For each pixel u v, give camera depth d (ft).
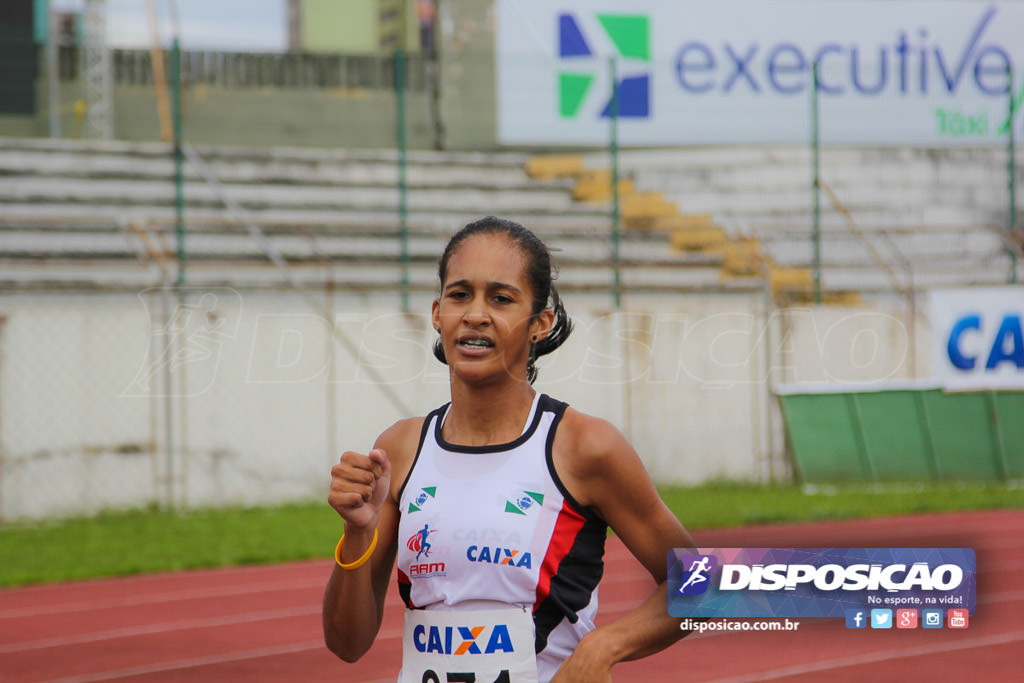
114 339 65.41
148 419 65.72
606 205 94.73
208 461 66.49
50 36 107.24
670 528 11.28
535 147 96.22
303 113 96.84
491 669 10.68
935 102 100.99
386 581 12.03
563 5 96.48
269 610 40.16
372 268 80.69
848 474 74.74
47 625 37.93
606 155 98.48
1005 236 96.89
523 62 95.96
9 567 48.32
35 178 84.02
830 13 99.35
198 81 95.50
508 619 10.73
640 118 96.84
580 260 82.79
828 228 97.86
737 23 98.22
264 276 76.95
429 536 10.91
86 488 64.44
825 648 32.99
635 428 73.00
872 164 101.35
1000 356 79.46
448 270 11.23
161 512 64.54
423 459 11.30
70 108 94.73
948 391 77.82
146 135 95.61
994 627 35.68
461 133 98.22
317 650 34.01
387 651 33.32
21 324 63.98
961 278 90.63
